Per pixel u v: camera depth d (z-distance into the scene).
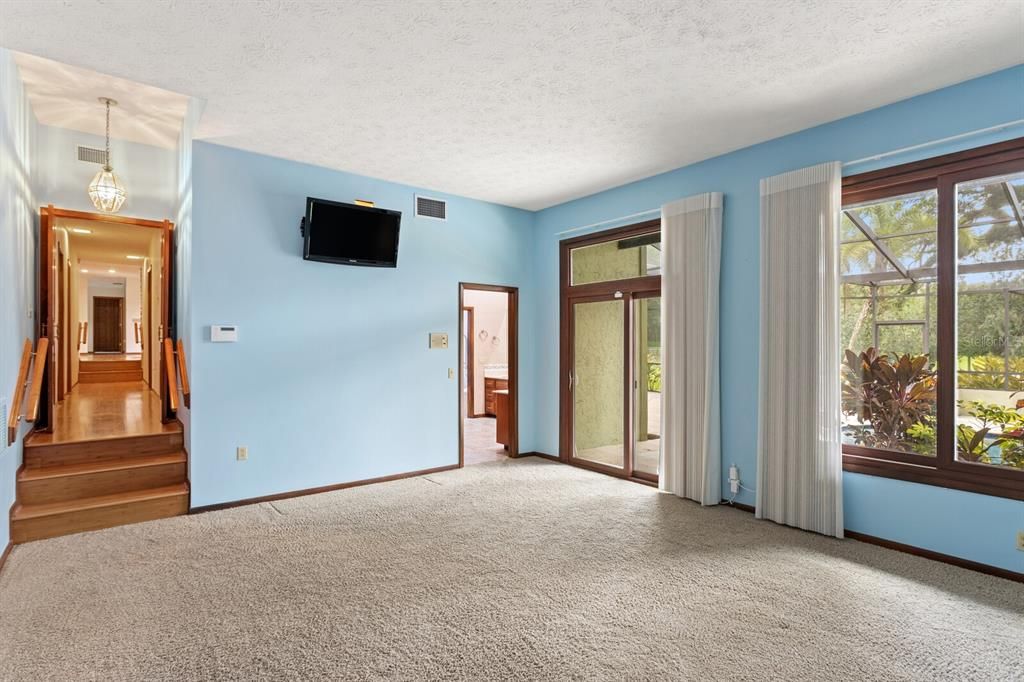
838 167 3.69
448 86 3.31
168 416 5.25
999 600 2.82
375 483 5.20
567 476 5.47
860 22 2.62
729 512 4.29
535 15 2.56
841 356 3.81
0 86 3.34
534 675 2.21
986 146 3.15
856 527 3.70
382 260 5.09
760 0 2.44
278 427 4.67
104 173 4.74
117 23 2.62
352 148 4.41
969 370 3.29
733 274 4.43
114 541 3.65
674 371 4.77
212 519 4.11
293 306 4.75
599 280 5.71
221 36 2.75
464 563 3.32
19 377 3.85
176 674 2.22
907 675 2.21
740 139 4.17
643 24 2.64
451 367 5.79
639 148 4.38
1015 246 3.14
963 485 3.22
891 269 3.68
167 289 5.43
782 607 2.76
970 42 2.79
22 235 4.16
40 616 2.66
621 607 2.77
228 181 4.41
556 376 6.21
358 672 2.23
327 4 2.47
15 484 3.79
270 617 2.67
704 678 2.19
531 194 5.78
